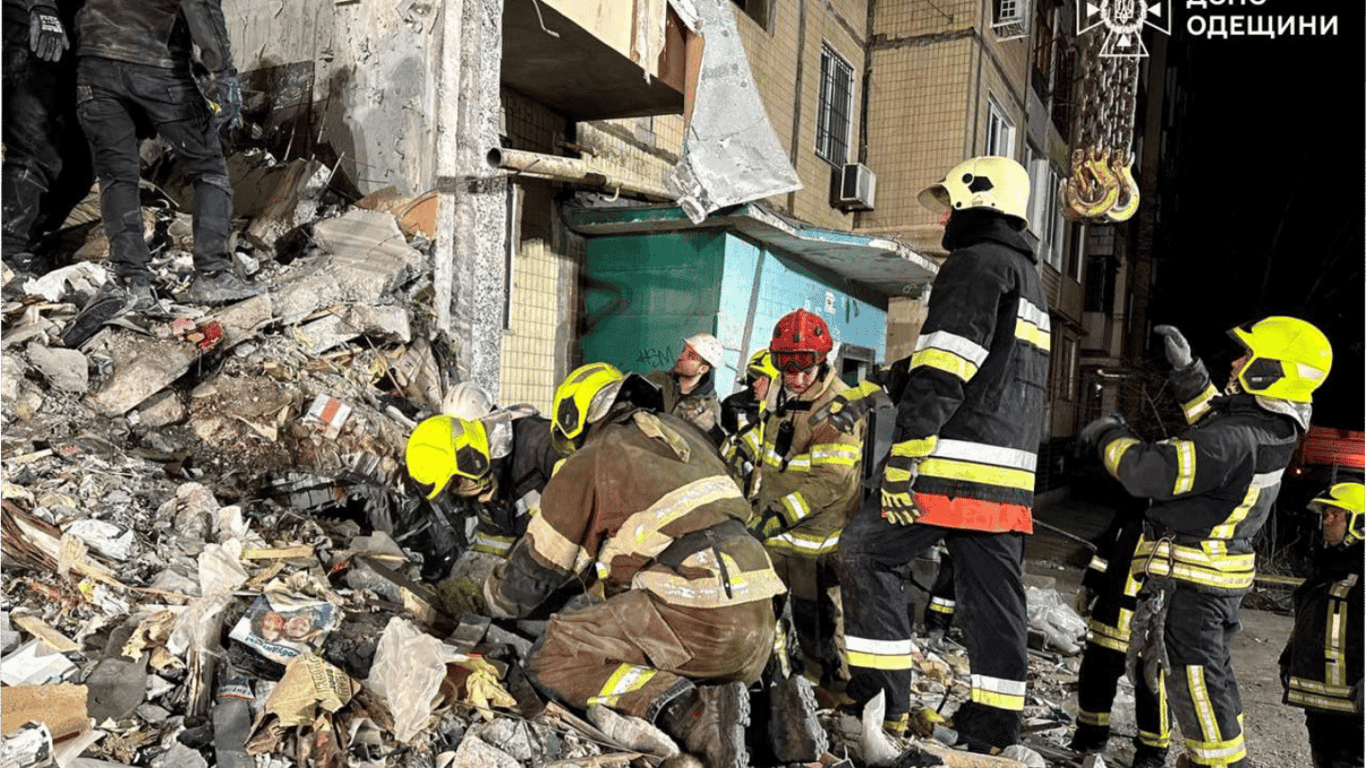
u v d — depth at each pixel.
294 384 3.73
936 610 4.77
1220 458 2.94
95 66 3.58
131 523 2.75
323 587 2.74
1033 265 3.04
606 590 2.89
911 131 10.91
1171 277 20.92
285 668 2.31
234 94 3.79
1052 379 16.56
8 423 3.00
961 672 4.41
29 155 3.71
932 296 2.91
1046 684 4.54
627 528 2.48
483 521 3.22
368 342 4.21
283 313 4.00
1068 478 17.84
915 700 3.90
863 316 9.46
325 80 5.11
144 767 1.97
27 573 2.47
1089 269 18.88
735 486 2.64
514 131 6.12
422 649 2.31
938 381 2.79
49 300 3.60
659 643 2.46
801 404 3.74
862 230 11.11
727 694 2.39
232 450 3.43
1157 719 3.48
